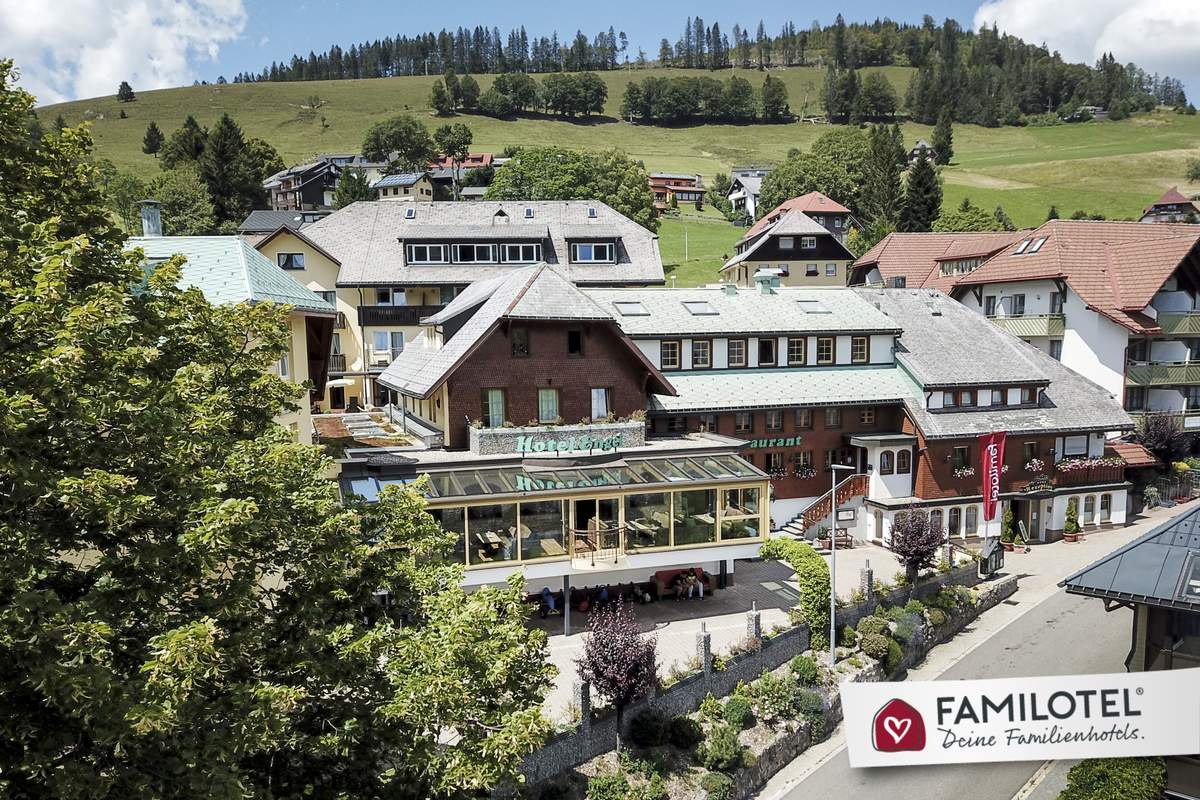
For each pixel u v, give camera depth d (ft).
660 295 157.58
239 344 61.00
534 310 118.42
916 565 121.80
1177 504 177.58
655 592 119.34
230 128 460.14
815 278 279.90
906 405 149.89
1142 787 49.98
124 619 42.06
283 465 49.29
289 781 50.57
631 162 396.37
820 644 107.34
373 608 56.59
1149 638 52.54
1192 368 181.37
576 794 77.61
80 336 37.42
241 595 45.29
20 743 38.55
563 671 94.84
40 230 44.68
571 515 106.32
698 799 81.00
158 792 39.01
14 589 36.14
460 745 49.11
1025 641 117.08
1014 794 84.53
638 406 127.85
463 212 239.91
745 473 113.29
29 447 37.32
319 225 230.68
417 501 59.72
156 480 43.55
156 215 112.57
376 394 210.59
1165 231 186.50
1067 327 188.24
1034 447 156.56
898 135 554.46
